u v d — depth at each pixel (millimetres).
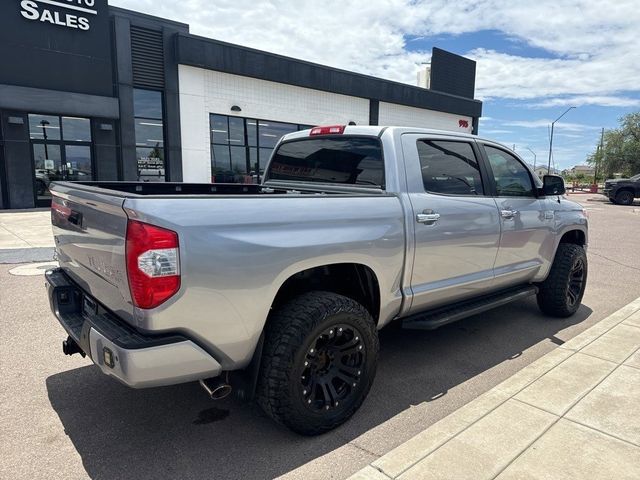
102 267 2479
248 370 2592
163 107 17234
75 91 15352
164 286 2131
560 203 4906
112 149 16375
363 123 23422
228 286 2297
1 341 4152
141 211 2098
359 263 2875
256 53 18703
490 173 4055
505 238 4023
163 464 2477
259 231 2416
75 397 3188
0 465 2443
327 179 3822
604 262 8344
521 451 2486
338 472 2424
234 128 18969
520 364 3818
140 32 16344
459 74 29203
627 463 2389
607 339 4145
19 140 14703
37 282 6129
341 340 2801
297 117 20672
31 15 14336
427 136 3592
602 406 2961
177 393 3270
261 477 2379
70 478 2352
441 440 2594
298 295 2773
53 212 3342
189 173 17828
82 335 2463
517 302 5668
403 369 3707
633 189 26297
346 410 2820
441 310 3680
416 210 3242
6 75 14195
